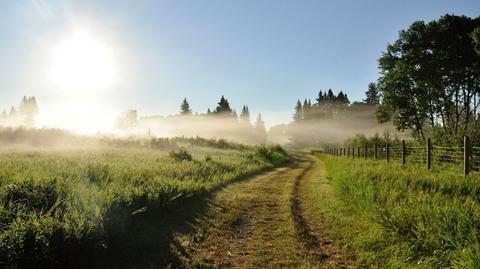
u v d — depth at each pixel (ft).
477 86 109.70
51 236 16.96
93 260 18.60
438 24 111.24
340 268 18.48
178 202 32.99
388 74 119.14
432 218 18.60
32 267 15.64
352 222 26.14
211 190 42.98
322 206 33.06
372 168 42.86
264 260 19.92
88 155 67.72
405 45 114.73
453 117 118.52
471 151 44.39
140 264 18.85
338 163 65.26
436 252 16.51
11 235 15.79
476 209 19.06
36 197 22.66
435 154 53.72
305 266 18.84
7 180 25.85
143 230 24.22
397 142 96.02
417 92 115.75
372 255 19.44
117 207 24.29
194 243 22.81
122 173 39.40
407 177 32.37
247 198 38.99
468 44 106.01
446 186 27.40
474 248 14.69
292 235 24.44
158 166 53.62
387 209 22.77
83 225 19.06
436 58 110.42
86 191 25.21
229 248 22.16
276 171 77.71
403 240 19.39
